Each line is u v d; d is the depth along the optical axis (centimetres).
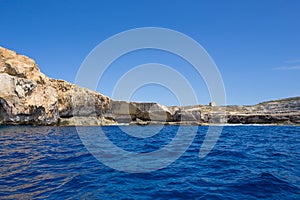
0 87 3441
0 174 765
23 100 3628
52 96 4184
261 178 714
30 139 1869
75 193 595
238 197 566
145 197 571
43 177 735
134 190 622
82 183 678
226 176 759
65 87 4809
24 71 3922
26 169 835
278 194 580
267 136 2477
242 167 888
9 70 3844
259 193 589
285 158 1069
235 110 7138
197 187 647
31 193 591
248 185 654
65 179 715
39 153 1177
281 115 5891
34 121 3850
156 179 731
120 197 570
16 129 2956
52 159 1023
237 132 3231
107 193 597
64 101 4694
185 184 677
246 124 6059
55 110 4231
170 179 730
